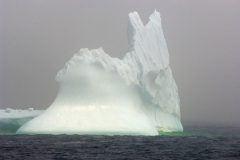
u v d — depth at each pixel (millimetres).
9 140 181875
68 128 179500
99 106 189375
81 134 187750
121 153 150500
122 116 188250
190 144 181250
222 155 153875
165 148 165625
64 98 191500
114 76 197250
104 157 141375
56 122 182625
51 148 159750
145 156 145625
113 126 182250
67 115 185375
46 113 190000
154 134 194625
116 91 196125
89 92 191125
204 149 167250
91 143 173500
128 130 182375
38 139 186250
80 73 192500
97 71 195375
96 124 181875
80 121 182625
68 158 139000
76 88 191875
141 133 185000
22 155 144625
